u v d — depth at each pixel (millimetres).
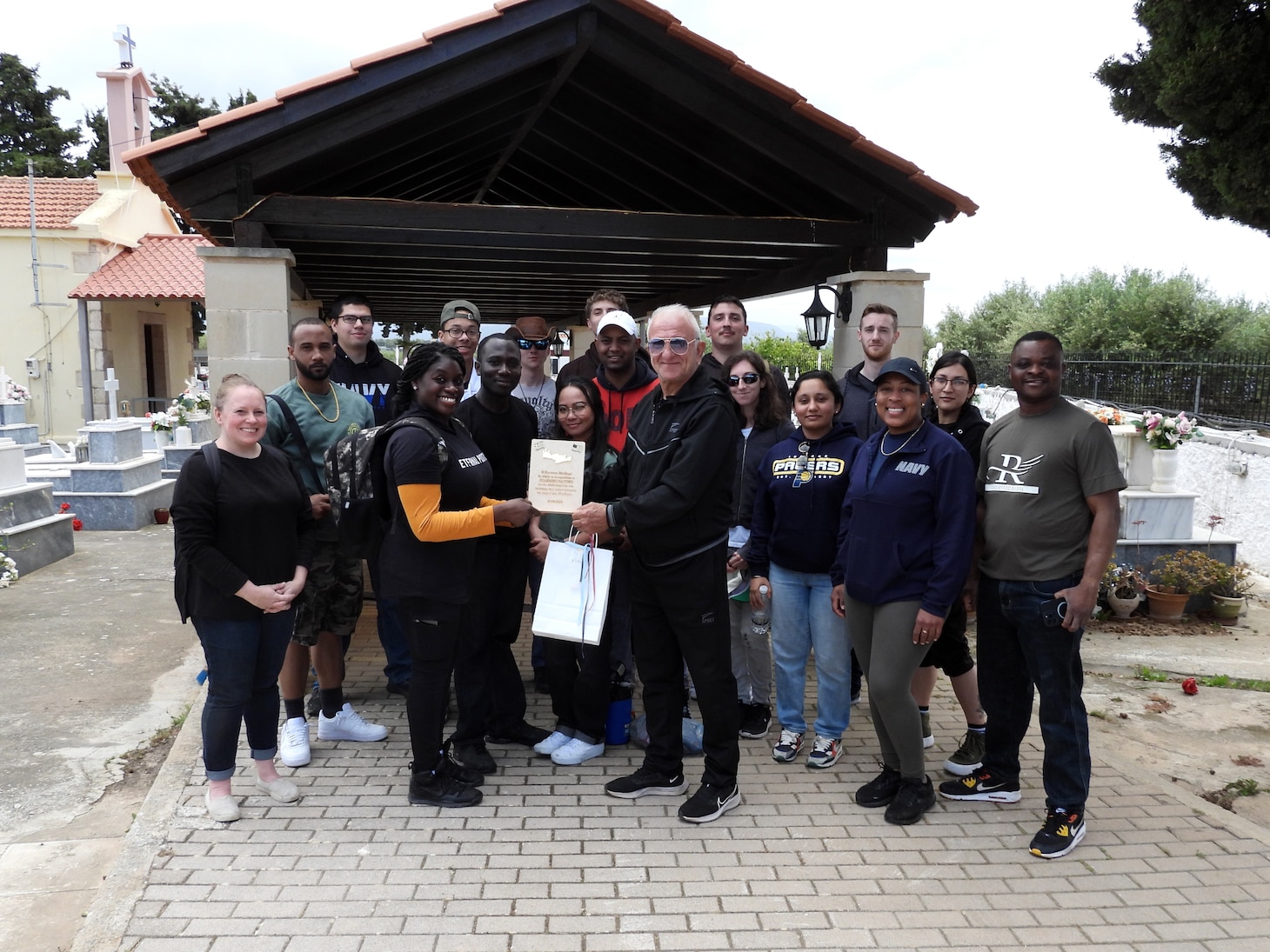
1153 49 8367
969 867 3316
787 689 4238
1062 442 3377
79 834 3646
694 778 4055
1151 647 7004
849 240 6023
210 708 3500
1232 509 10430
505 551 4109
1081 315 21250
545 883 3148
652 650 3717
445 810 3684
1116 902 3092
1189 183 9031
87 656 6016
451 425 3643
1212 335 19406
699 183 6656
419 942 2801
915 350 6086
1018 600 3465
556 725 4602
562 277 9453
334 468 3758
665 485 3361
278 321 5172
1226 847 3496
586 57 5438
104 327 19672
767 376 4516
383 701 4910
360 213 5277
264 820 3574
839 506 3982
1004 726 3781
